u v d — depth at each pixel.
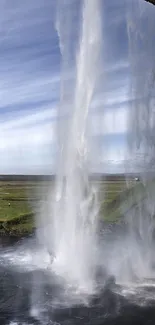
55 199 41.41
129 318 26.14
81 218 39.34
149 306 27.94
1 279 35.41
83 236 39.50
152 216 45.88
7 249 49.34
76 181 38.78
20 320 26.09
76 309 27.84
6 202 92.50
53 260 39.88
